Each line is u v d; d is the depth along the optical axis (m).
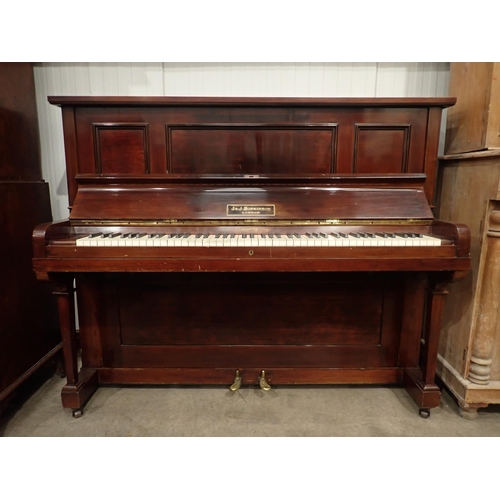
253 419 1.68
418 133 1.71
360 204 1.62
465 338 1.74
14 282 1.74
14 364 1.73
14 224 1.75
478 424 1.67
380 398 1.86
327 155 1.72
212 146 1.71
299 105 1.67
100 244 1.39
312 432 1.60
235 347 1.87
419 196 1.64
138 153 1.71
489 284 1.64
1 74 1.72
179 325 1.86
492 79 1.58
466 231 1.41
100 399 1.84
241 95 2.16
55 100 1.62
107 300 1.83
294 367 1.89
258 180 1.62
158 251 1.39
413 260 1.41
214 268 1.40
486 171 1.62
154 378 1.89
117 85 2.14
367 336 1.87
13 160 1.81
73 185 1.71
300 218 1.59
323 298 1.84
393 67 2.13
